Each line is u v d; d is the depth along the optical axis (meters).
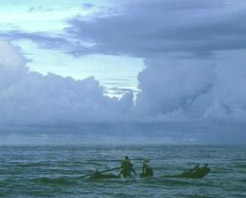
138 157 123.00
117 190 38.88
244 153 165.88
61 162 87.69
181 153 166.75
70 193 37.12
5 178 48.69
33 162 87.62
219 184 43.59
